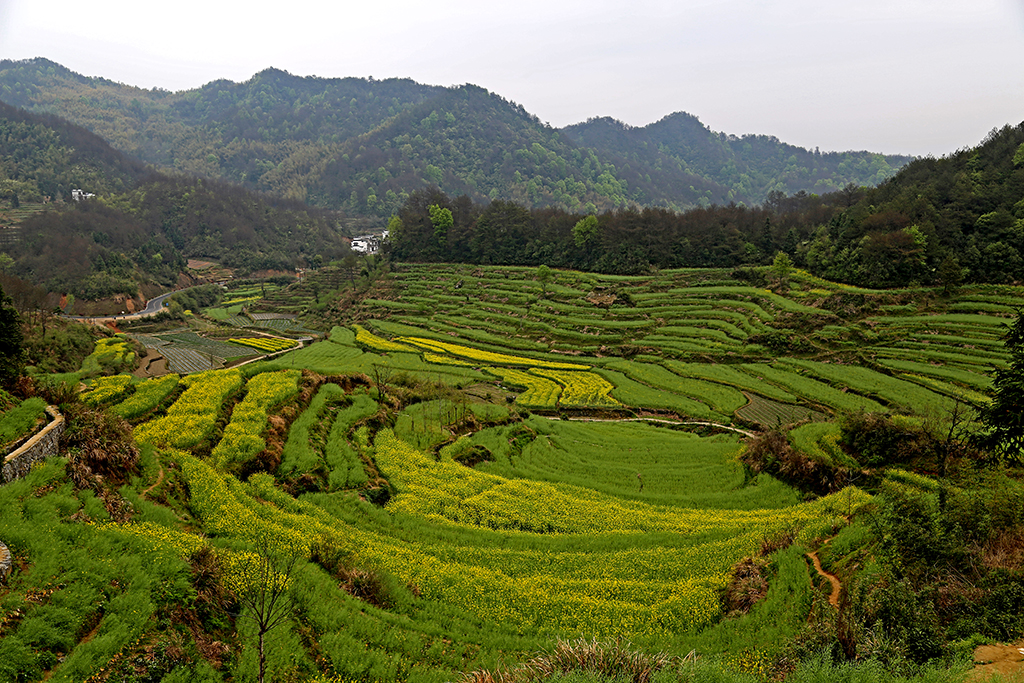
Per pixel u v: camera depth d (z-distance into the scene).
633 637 23.94
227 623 20.59
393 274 161.88
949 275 98.44
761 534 35.41
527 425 67.06
